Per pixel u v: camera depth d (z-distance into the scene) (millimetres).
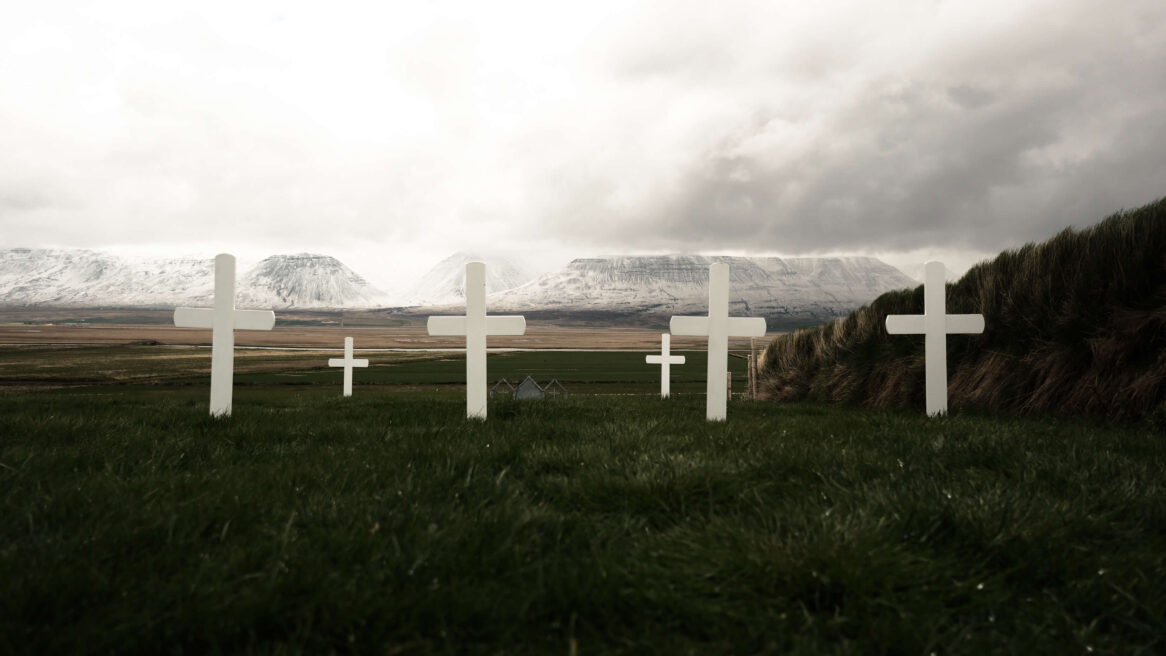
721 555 2666
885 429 6223
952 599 2473
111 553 2639
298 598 2275
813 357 14469
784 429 6312
